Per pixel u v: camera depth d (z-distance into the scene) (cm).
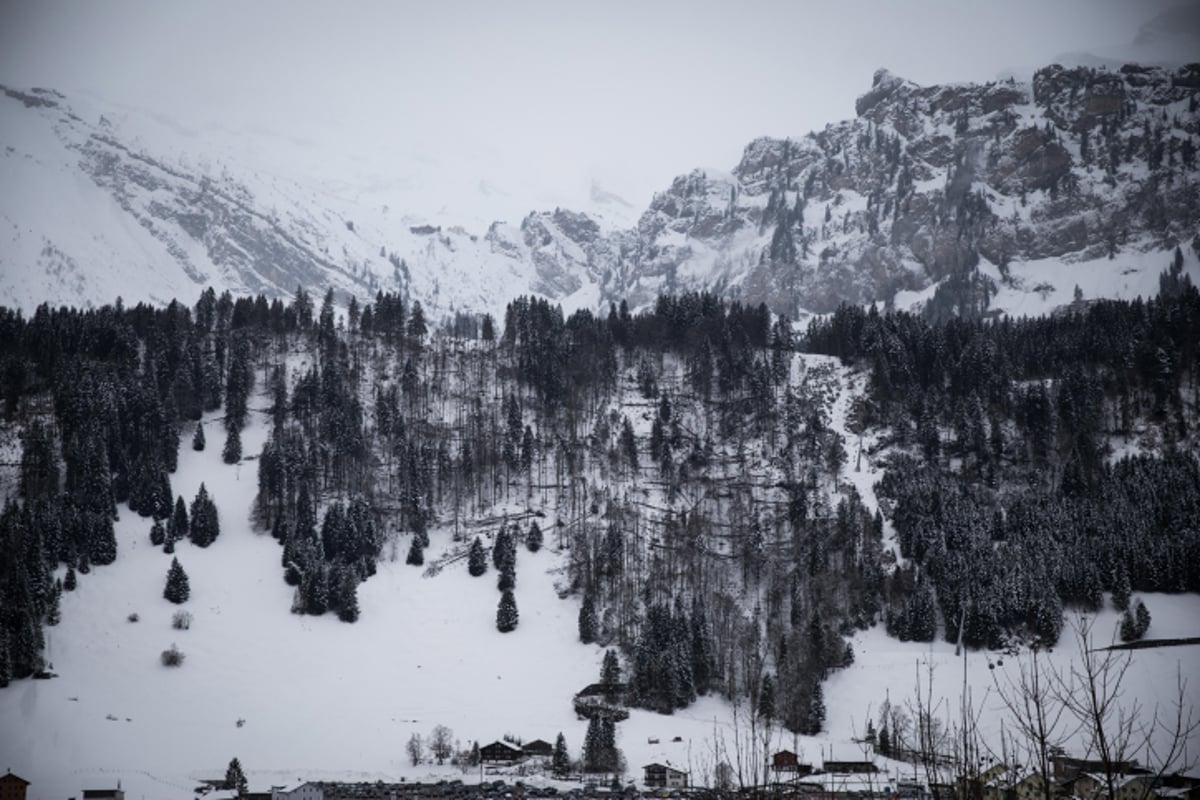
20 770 16700
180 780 16288
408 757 17800
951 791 2780
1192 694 14550
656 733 18200
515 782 16100
